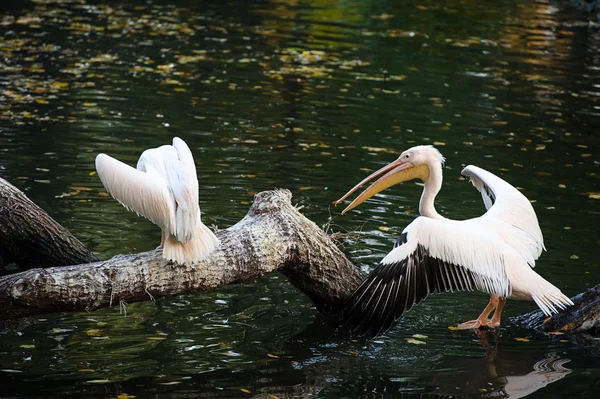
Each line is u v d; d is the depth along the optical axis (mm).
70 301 7934
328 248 9500
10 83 18547
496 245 8969
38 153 14188
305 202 12703
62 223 11328
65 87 18578
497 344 8969
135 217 11867
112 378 7762
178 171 7922
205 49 23219
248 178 13641
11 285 7773
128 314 9281
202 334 8852
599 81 22125
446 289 8805
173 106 17766
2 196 9719
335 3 31469
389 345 8859
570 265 10844
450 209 12789
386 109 18656
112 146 14797
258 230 8945
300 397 7574
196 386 7688
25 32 23578
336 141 16078
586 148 16656
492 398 7676
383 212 12602
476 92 20578
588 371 8312
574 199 13625
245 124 16859
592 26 29219
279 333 9016
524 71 22891
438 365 8406
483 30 27938
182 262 7879
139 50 22547
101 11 27516
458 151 15906
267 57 22812
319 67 22109
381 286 8789
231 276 8664
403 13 30250
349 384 7906
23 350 8258
